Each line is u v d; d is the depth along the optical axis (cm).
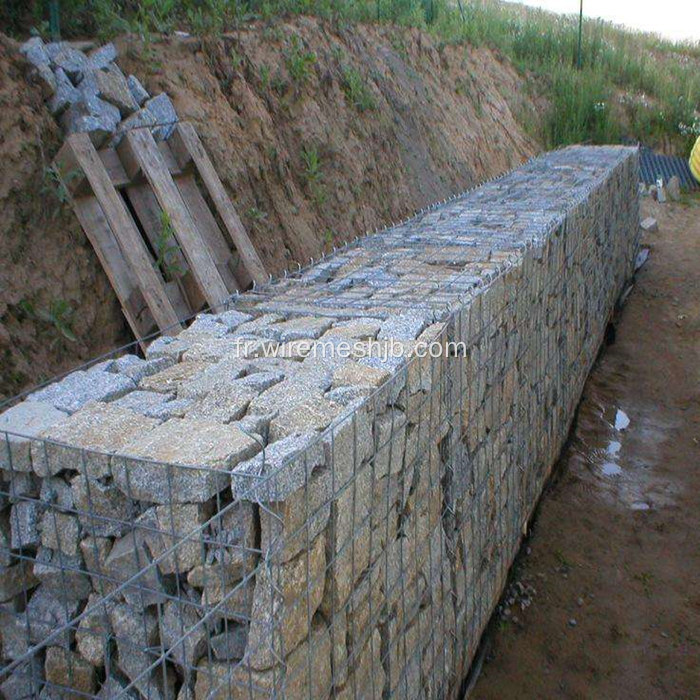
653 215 1407
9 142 416
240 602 237
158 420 278
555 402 643
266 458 232
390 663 312
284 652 231
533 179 848
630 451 718
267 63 655
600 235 829
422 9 1193
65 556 273
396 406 311
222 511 217
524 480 539
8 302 395
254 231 538
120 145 455
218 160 530
